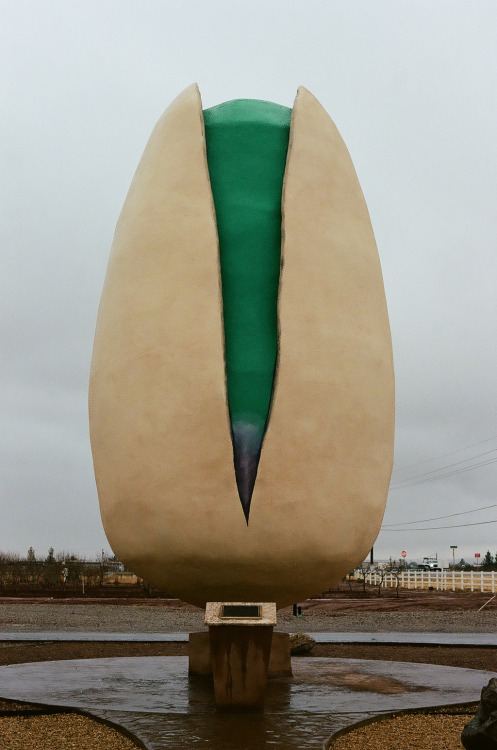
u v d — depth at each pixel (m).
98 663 13.32
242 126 10.92
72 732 8.17
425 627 26.34
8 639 18.78
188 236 10.08
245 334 9.96
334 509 9.66
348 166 11.11
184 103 10.87
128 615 32.06
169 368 9.68
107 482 10.23
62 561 70.38
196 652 11.71
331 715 8.66
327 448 9.62
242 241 10.31
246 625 8.78
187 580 10.08
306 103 10.82
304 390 9.55
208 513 9.37
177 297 9.87
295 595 10.41
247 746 7.17
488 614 33.09
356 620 29.66
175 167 10.52
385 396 10.55
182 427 9.48
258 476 9.31
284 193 10.16
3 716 9.04
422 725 8.63
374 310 10.62
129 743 7.69
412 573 58.53
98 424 10.45
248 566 9.65
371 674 12.09
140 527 9.83
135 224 10.68
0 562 66.25
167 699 9.65
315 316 9.82
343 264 10.30
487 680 11.48
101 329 10.75
